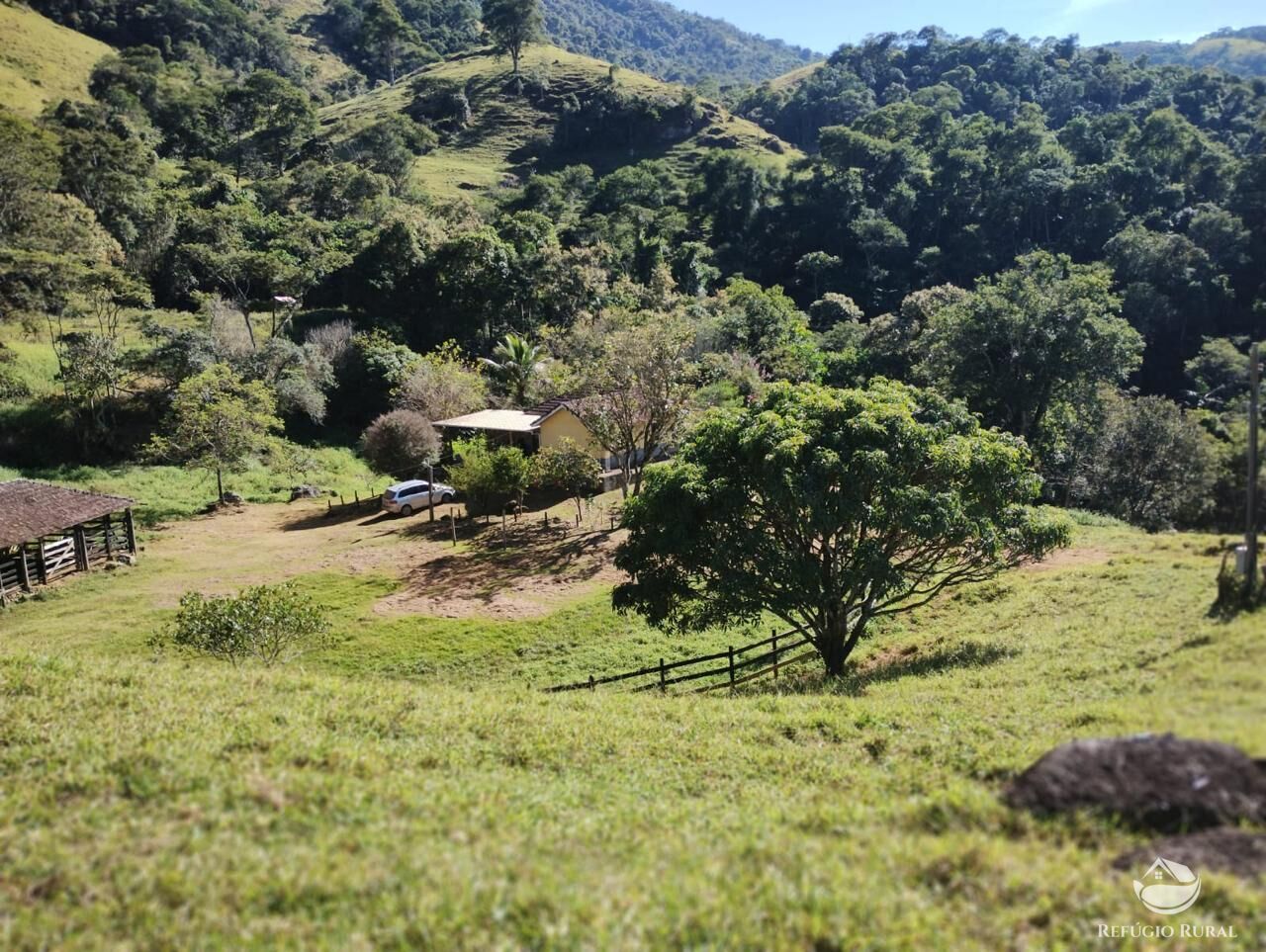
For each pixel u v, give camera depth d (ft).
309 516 120.16
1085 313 113.60
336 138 322.75
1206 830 16.35
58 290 152.76
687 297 212.02
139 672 36.76
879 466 43.04
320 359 160.15
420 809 21.59
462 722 31.04
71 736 26.68
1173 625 29.58
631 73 446.19
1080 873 15.62
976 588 57.16
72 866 18.12
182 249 185.37
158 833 19.76
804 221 273.33
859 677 43.75
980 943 14.12
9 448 130.41
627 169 295.28
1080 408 102.94
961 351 122.21
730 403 107.96
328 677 39.14
